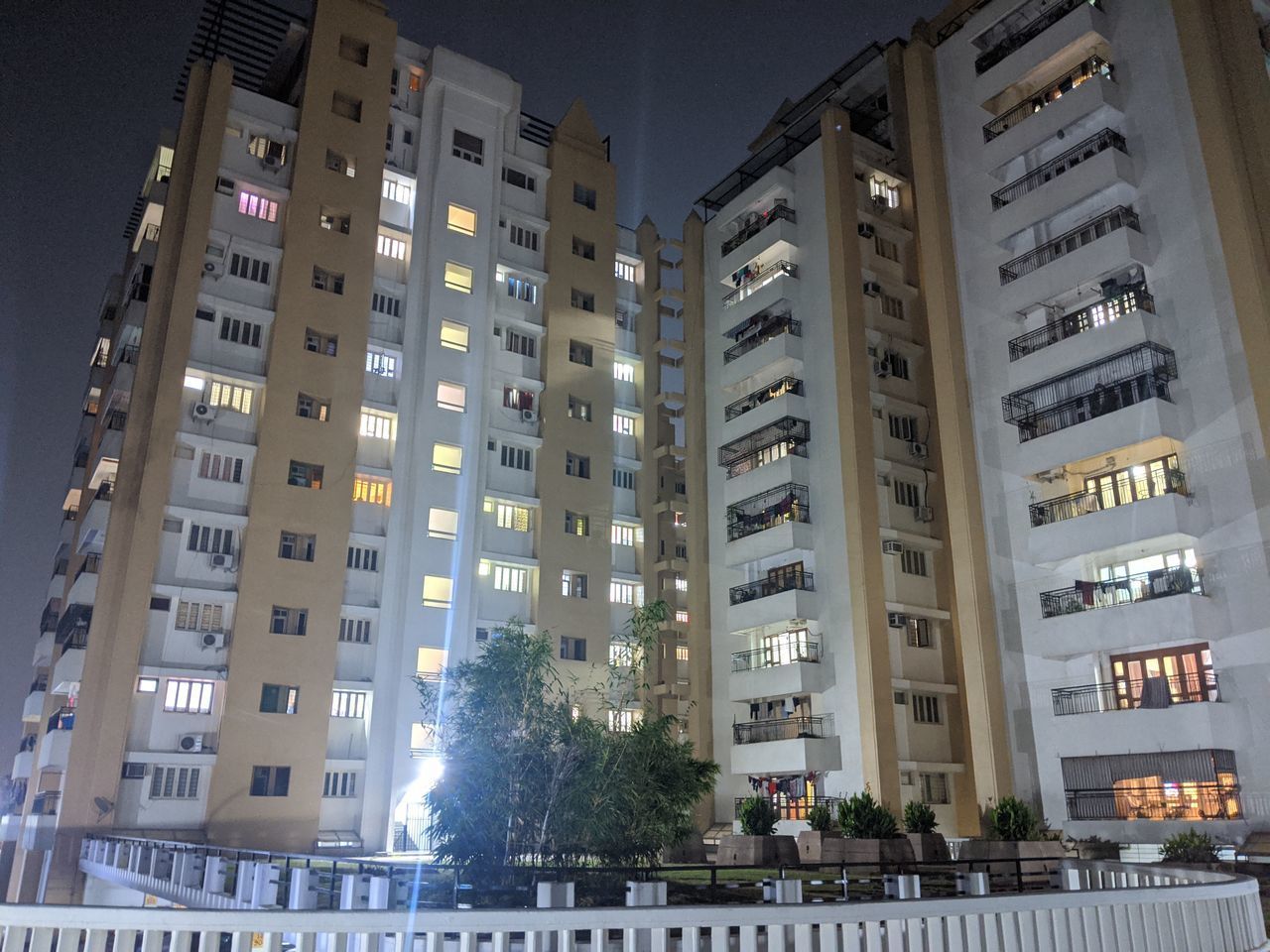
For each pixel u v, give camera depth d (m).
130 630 35.84
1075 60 39.41
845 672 40.34
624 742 20.81
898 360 46.34
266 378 40.38
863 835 28.70
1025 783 34.59
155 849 25.94
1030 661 35.53
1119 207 35.69
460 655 41.31
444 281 45.97
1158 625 31.00
